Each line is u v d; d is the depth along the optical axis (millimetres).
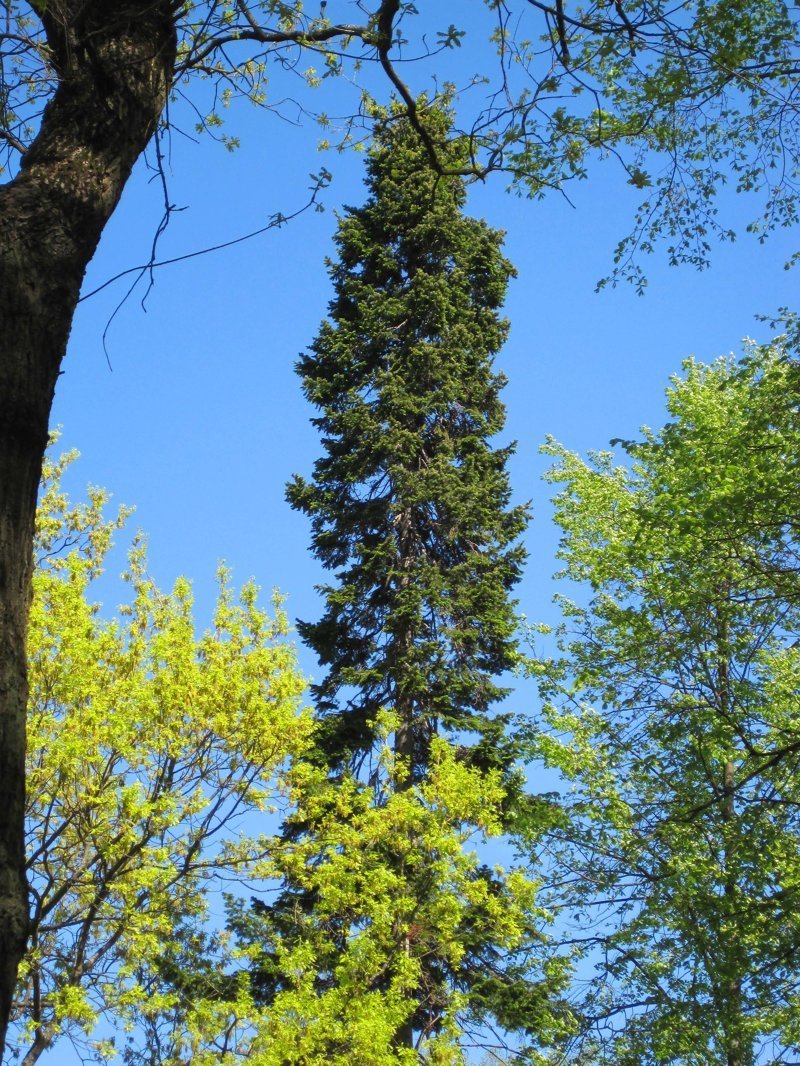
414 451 18969
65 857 12398
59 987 11750
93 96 3904
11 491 3129
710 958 11961
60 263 3488
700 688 13766
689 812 12023
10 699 2906
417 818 13000
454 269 21156
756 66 7809
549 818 14086
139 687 13078
